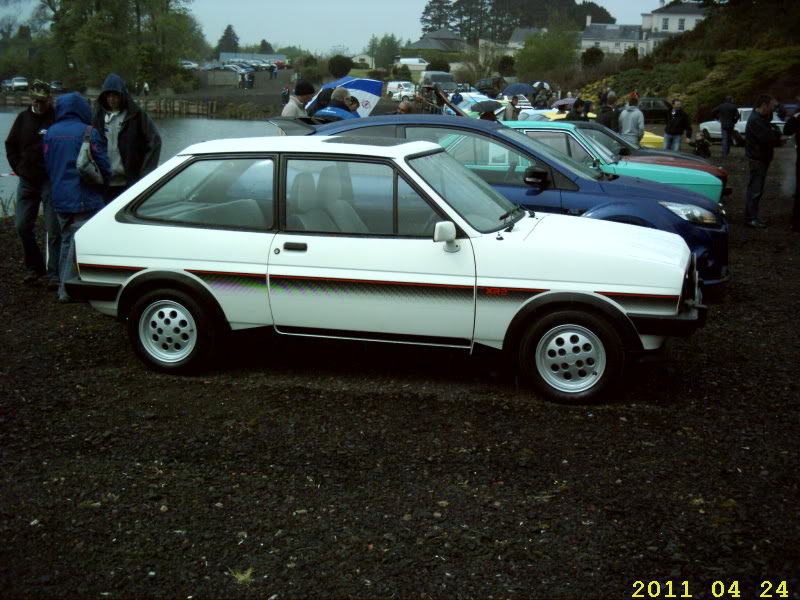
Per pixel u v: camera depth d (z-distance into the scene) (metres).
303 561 3.63
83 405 5.41
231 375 5.97
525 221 5.82
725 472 4.49
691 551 3.72
